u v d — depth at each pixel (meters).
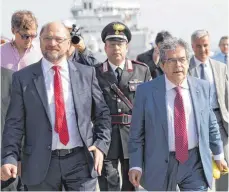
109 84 5.00
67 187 3.94
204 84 4.02
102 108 4.02
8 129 3.79
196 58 5.42
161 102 3.90
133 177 3.98
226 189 5.50
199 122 3.91
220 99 5.37
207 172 3.94
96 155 3.88
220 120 5.37
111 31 4.96
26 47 4.65
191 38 5.44
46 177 3.84
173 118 3.90
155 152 3.92
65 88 3.85
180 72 3.85
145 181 4.02
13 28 4.59
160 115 3.89
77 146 3.86
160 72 6.17
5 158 3.75
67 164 3.84
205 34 5.39
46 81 3.84
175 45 3.85
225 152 5.32
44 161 3.78
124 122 4.96
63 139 3.79
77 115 3.81
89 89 3.95
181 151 3.89
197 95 3.96
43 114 3.78
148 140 3.97
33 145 3.80
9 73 4.40
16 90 3.83
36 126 3.79
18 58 4.71
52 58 3.79
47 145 3.77
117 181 5.00
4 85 4.37
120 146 4.97
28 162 3.82
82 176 3.88
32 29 4.58
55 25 3.81
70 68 3.90
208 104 4.01
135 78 5.03
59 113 3.79
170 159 3.93
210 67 5.44
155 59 6.19
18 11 4.59
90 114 3.92
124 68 5.04
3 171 3.73
